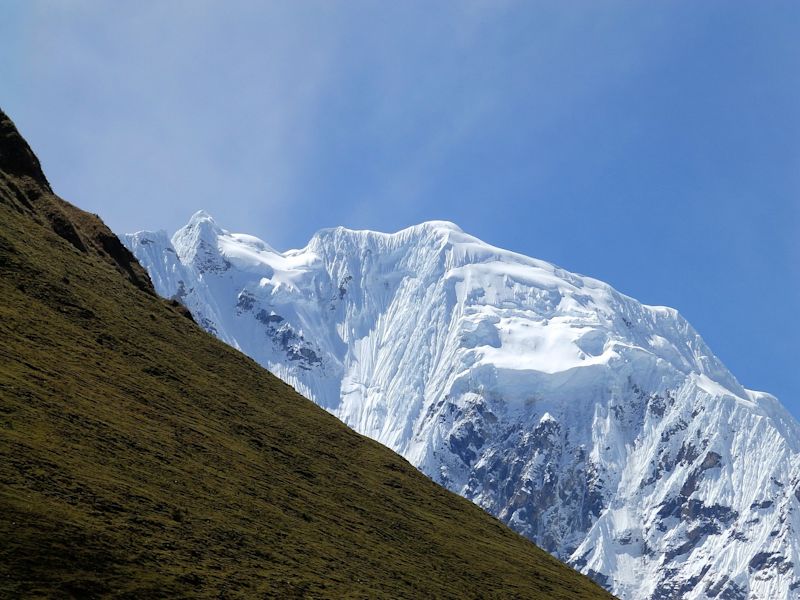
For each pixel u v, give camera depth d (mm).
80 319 96188
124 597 51719
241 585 60094
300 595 63156
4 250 98625
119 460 68250
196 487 72500
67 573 50844
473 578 94312
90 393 78062
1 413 64312
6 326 81500
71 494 58500
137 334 104125
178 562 58312
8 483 55531
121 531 57656
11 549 50219
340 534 84188
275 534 73000
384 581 77062
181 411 90375
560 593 104438
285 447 101625
